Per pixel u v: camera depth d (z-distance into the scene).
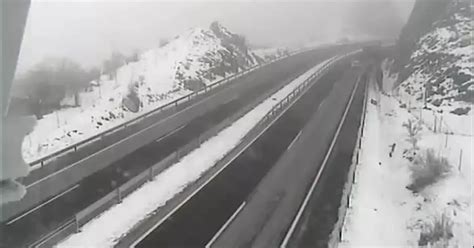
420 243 15.67
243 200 18.73
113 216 16.34
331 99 44.62
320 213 17.80
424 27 58.50
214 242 14.77
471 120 31.22
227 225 16.14
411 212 18.72
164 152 23.95
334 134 31.53
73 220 14.79
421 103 39.22
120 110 31.12
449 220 16.48
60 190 17.78
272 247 14.65
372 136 31.98
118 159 22.14
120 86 35.50
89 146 23.86
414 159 24.47
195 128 29.45
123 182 19.14
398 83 51.50
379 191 21.52
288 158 25.30
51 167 20.22
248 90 44.97
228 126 31.77
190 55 47.59
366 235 16.53
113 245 14.19
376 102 44.38
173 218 16.53
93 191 17.97
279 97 43.78
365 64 77.25
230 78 49.00
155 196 18.48
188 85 41.41
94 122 27.98
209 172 22.00
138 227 15.57
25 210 15.70
